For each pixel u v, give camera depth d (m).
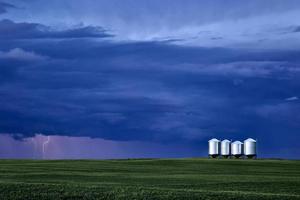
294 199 43.00
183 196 41.56
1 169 83.06
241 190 52.97
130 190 43.94
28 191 41.94
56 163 105.75
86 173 76.25
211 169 92.88
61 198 40.00
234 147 139.75
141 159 125.44
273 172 87.62
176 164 105.81
